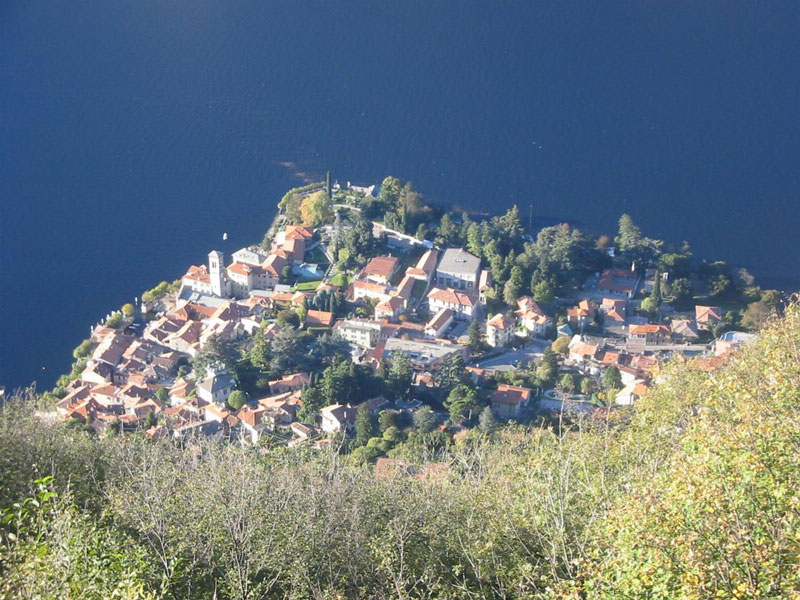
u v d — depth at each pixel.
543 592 81.25
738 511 62.50
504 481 103.06
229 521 92.81
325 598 86.81
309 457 138.88
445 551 93.94
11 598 63.28
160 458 120.44
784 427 67.06
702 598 58.44
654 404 120.06
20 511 72.81
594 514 80.00
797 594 54.09
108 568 75.56
